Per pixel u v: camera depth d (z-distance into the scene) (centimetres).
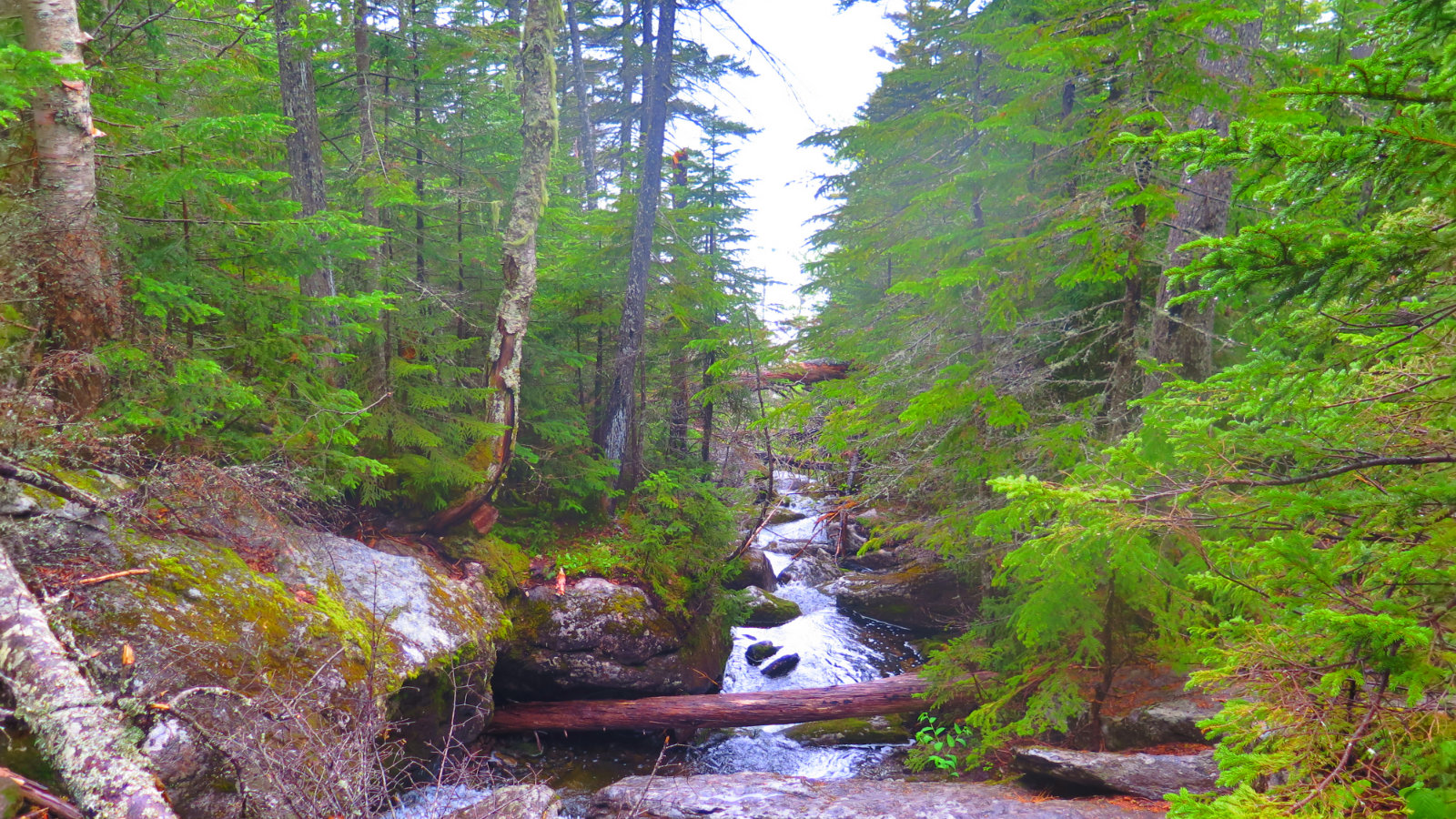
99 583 488
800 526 2088
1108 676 750
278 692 521
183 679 472
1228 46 658
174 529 592
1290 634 288
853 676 1248
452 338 1102
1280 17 1050
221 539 631
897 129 1034
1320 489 320
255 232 662
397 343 1007
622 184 1533
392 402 951
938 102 1033
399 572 801
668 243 1418
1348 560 282
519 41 1087
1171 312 848
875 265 1288
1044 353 1046
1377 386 304
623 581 1082
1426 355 300
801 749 995
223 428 688
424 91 1185
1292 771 258
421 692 682
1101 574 721
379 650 641
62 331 544
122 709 340
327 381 829
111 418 572
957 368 848
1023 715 831
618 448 1300
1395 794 241
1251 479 323
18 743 364
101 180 630
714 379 1520
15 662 336
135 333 595
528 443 1266
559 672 961
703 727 1026
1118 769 642
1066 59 722
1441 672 235
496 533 1105
